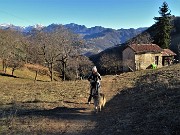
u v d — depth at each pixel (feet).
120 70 293.64
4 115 59.41
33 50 284.41
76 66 287.48
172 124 41.37
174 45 426.10
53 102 76.69
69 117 57.67
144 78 115.85
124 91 89.81
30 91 103.45
